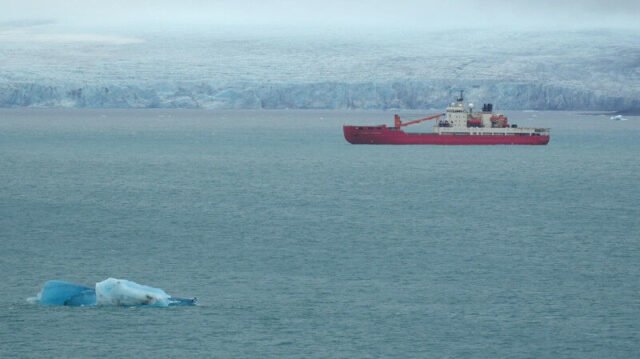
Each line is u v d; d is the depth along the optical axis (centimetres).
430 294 8956
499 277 9725
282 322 7969
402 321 8038
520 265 10362
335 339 7550
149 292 8419
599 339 7619
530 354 7288
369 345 7425
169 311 8225
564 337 7662
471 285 9344
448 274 9856
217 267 10150
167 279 9556
